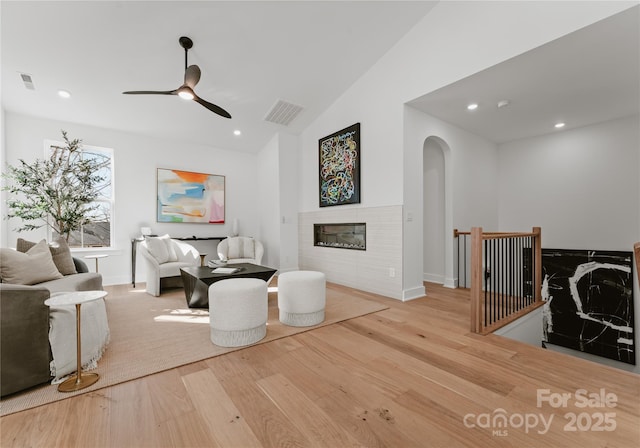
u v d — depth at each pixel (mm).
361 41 3461
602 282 4113
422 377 1721
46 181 3768
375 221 3895
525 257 4016
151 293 3824
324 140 4754
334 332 2477
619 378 1695
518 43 2537
